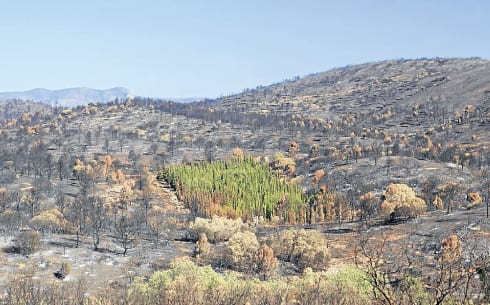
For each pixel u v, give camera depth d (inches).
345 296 1926.7
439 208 6481.3
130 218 6254.9
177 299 2020.2
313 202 7736.2
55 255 4692.4
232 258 4744.1
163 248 5457.7
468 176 7765.8
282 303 2310.5
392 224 5782.5
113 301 2571.4
